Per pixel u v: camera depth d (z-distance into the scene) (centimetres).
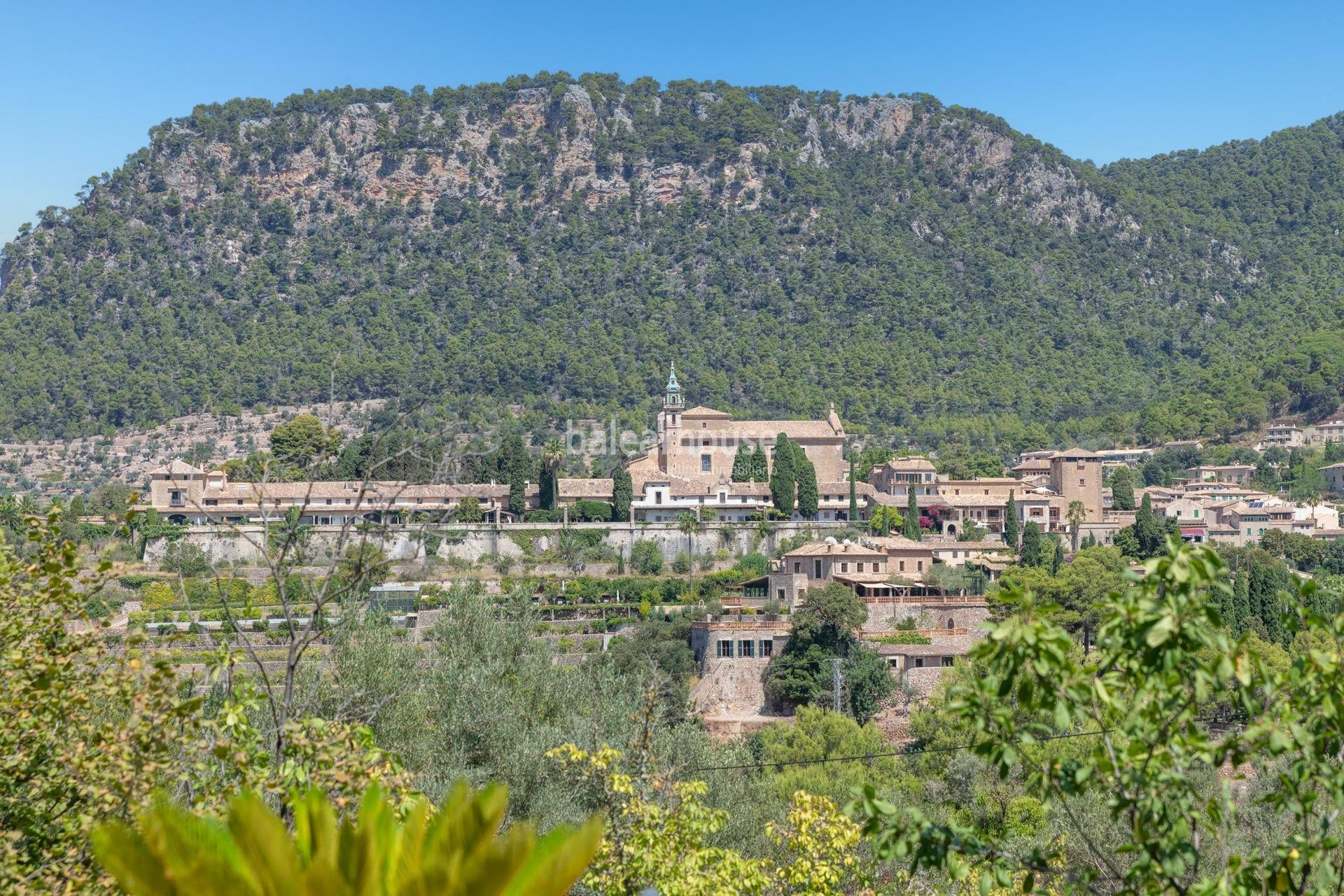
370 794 1636
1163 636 1888
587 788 4566
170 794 2611
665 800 3666
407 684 4962
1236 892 1973
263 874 1491
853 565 14800
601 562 18538
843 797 7225
